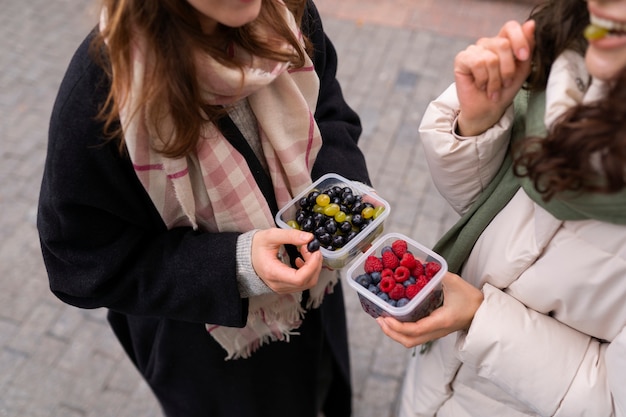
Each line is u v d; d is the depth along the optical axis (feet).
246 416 5.89
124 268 4.17
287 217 4.44
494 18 13.10
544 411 3.76
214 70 3.37
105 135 3.52
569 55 3.10
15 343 8.46
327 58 4.99
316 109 4.94
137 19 3.07
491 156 3.80
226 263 3.96
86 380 8.11
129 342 5.86
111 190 3.81
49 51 12.64
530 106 3.33
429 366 4.81
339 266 4.32
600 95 2.80
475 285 4.18
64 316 8.70
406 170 10.30
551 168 2.84
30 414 7.83
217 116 3.69
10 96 11.76
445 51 12.45
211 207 4.05
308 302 5.12
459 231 4.21
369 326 8.54
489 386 4.32
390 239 4.11
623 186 2.74
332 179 4.56
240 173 3.90
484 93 3.50
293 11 4.10
